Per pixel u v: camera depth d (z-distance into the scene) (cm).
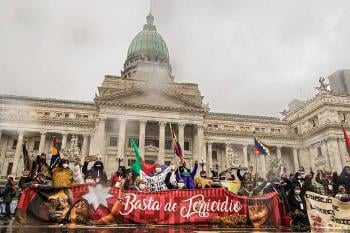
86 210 1397
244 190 2002
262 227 1470
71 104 7756
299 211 1644
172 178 1875
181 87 7725
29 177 1756
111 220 1417
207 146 7681
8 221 1603
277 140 7994
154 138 7306
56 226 1252
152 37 10438
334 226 1523
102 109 6675
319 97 7575
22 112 7394
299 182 1794
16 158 6662
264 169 7794
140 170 2020
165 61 10188
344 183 1867
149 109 6875
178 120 6931
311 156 7725
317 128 7388
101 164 1823
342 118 7388
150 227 1310
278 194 1684
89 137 7156
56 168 1669
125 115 6738
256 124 8550
